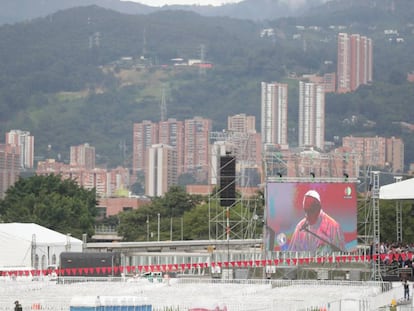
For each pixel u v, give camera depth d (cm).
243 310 14875
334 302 15188
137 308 14038
